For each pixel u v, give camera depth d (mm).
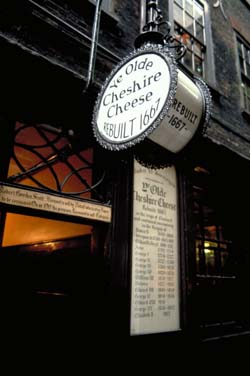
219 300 4176
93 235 3068
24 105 2783
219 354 3816
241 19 7207
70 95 2906
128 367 2818
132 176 3348
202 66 5559
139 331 2994
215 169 4598
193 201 4094
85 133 3170
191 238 3826
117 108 2406
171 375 3174
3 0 2744
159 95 2133
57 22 3080
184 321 3410
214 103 5242
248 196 5121
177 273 3561
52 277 3705
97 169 3258
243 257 4734
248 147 5633
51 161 2920
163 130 2367
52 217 2654
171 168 3891
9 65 2531
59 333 2742
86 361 2650
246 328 4406
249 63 7020
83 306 2842
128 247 3096
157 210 3537
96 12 3115
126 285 2963
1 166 2537
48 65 2617
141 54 2393
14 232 5027
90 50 3254
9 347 2527
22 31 2830
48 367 2570
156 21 2912
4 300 3043
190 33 5473
